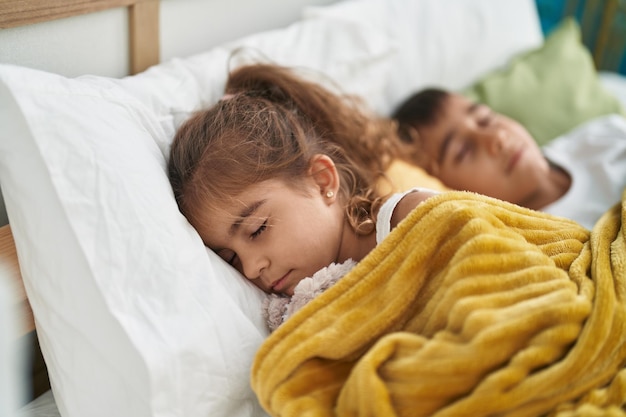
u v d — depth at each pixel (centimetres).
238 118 97
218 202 90
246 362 82
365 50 134
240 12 131
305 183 94
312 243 91
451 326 72
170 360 74
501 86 156
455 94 147
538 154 140
